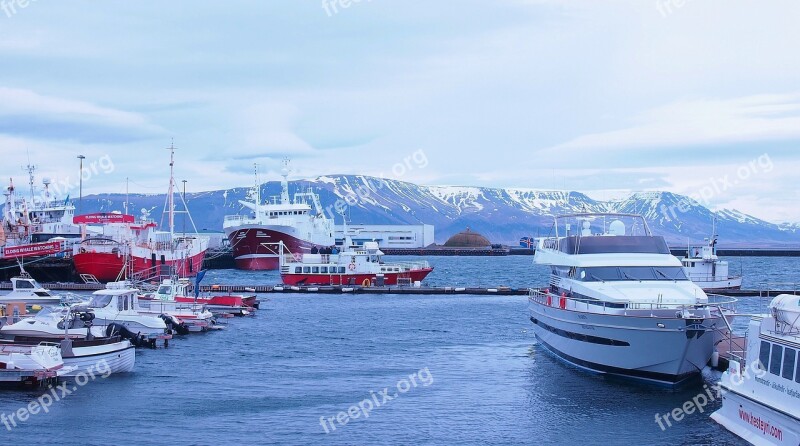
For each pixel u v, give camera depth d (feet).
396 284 412.16
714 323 146.61
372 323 260.42
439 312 294.87
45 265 412.16
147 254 395.96
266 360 188.85
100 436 125.39
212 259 588.50
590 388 157.28
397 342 218.18
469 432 130.52
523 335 231.30
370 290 383.04
